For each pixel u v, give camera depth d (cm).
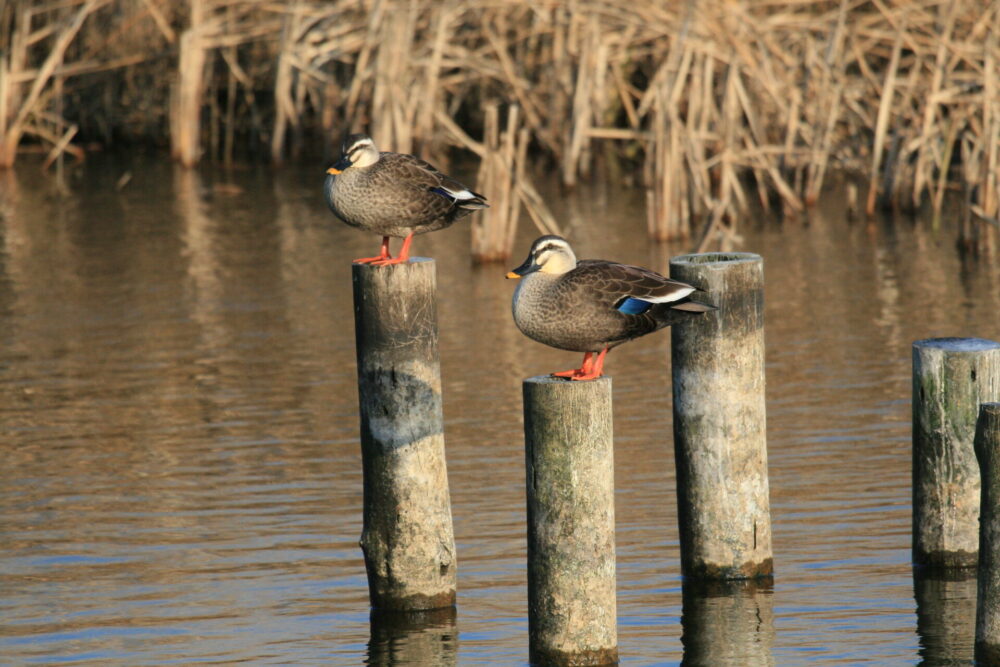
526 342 1848
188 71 3212
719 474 1069
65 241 2514
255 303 2080
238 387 1666
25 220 2694
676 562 1125
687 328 1056
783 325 1925
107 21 3462
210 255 2398
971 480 1089
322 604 1063
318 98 3303
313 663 962
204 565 1136
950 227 2573
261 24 3269
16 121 3225
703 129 2773
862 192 2905
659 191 2461
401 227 1136
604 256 2336
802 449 1400
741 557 1078
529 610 948
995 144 2430
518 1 3056
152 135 3516
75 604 1062
